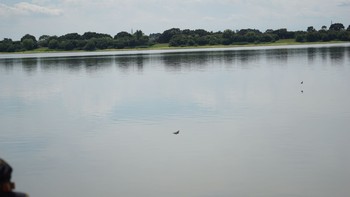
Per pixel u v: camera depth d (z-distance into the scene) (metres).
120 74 89.81
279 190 21.12
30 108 48.53
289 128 33.94
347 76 70.19
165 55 174.25
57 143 31.83
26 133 35.50
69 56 196.75
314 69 85.06
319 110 41.25
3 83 77.81
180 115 40.75
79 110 46.06
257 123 36.12
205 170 24.39
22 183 23.38
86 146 30.69
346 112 39.72
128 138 32.53
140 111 43.72
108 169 25.27
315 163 24.95
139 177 23.69
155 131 34.50
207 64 110.38
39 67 119.69
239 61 117.75
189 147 29.31
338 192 20.70
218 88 59.97
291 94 52.34
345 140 29.75
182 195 20.95
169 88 62.12
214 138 31.52
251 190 21.25
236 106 44.78
